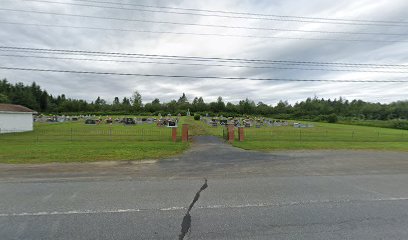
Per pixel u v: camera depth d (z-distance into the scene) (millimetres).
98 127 28859
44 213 4066
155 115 70812
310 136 20984
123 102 88375
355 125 52281
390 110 65500
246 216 3990
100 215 4000
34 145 12891
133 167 7887
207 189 5480
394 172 7355
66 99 94250
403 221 3828
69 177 6480
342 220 3857
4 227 3557
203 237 3287
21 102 80438
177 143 14344
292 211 4211
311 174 7035
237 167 8000
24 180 6133
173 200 4738
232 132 16828
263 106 86438
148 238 3258
